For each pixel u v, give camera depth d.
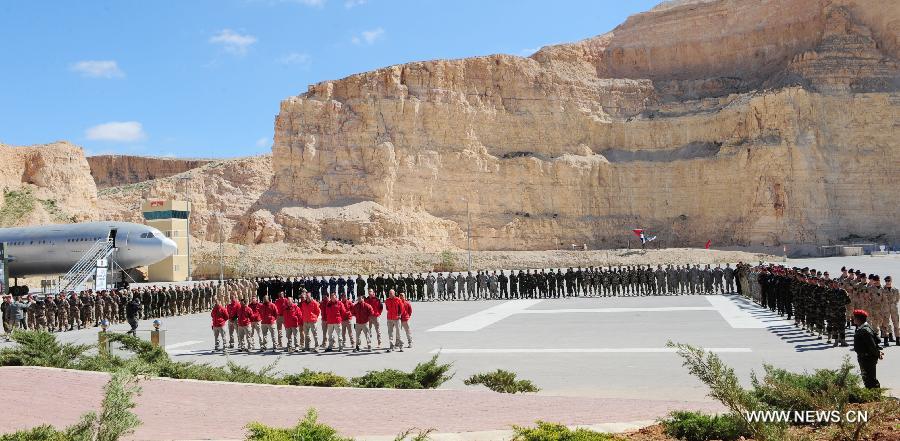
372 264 95.12
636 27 146.50
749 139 121.69
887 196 118.00
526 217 122.12
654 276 54.44
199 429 14.19
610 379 21.42
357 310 29.20
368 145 119.75
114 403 11.82
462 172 121.81
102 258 59.47
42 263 67.19
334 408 16.23
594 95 134.62
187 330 38.91
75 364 22.45
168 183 147.62
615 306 45.50
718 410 15.38
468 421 14.55
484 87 128.00
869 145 119.62
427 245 111.44
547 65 136.38
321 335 35.91
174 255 78.50
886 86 122.44
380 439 12.71
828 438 12.48
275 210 115.81
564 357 25.86
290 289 52.38
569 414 15.18
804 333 30.23
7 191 116.25
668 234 123.25
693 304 45.31
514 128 127.75
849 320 30.03
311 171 119.25
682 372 22.14
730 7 141.00
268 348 30.94
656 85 137.75
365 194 117.00
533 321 38.31
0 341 34.12
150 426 14.48
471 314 43.28
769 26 136.62
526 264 99.38
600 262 98.69
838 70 123.44
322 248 105.62
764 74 133.75
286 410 16.06
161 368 20.61
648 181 126.94
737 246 114.25
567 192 124.62
